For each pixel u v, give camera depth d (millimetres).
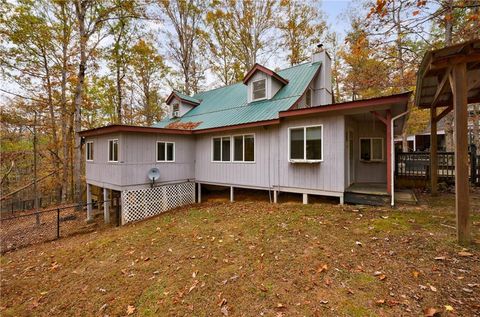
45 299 3523
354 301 2516
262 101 10211
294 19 18609
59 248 6094
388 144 5863
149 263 4141
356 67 16625
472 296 2398
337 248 3754
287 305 2594
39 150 15711
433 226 4281
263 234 4742
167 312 2785
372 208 5867
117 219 8562
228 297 2881
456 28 8859
